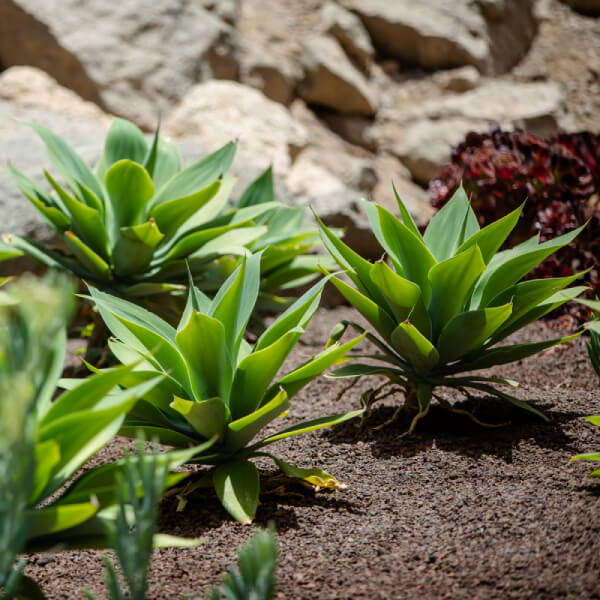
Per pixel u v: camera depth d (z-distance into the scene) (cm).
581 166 411
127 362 204
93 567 187
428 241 270
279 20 934
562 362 334
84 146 501
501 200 423
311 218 538
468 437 255
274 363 202
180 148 532
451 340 244
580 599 154
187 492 213
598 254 385
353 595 164
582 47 1018
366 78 936
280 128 720
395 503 212
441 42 935
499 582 165
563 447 242
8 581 124
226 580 128
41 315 114
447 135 835
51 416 140
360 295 251
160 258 332
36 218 436
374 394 269
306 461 245
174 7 812
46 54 743
